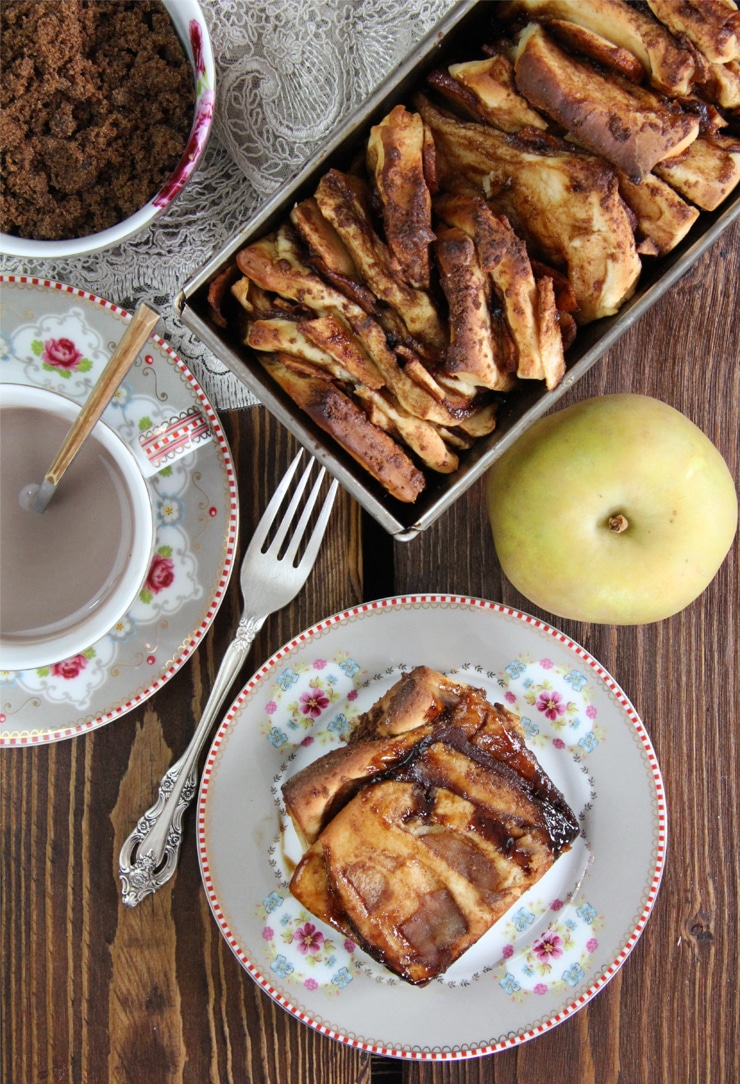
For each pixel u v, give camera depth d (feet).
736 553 2.09
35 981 2.04
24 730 1.99
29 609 1.91
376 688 2.02
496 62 1.70
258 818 2.00
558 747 2.04
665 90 1.69
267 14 1.91
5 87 1.84
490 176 1.73
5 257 2.00
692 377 2.07
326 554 2.06
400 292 1.71
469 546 2.08
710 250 2.06
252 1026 2.05
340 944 2.01
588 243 1.71
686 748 2.09
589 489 1.87
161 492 1.98
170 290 1.99
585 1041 2.07
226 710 2.05
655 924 2.09
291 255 1.71
